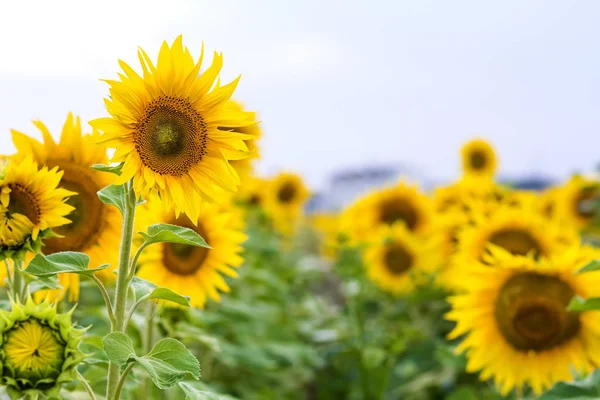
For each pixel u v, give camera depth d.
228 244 1.47
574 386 1.37
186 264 1.44
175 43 1.09
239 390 2.11
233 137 1.10
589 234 2.70
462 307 1.57
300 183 3.39
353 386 2.38
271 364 2.00
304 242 4.57
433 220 2.35
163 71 1.08
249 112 1.11
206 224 1.45
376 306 2.72
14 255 1.12
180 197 1.09
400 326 2.41
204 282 1.46
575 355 1.52
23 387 1.02
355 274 2.34
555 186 2.93
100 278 1.33
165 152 1.08
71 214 1.30
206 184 1.10
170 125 1.08
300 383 2.50
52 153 1.29
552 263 1.51
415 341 2.40
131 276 1.11
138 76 1.07
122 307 1.11
